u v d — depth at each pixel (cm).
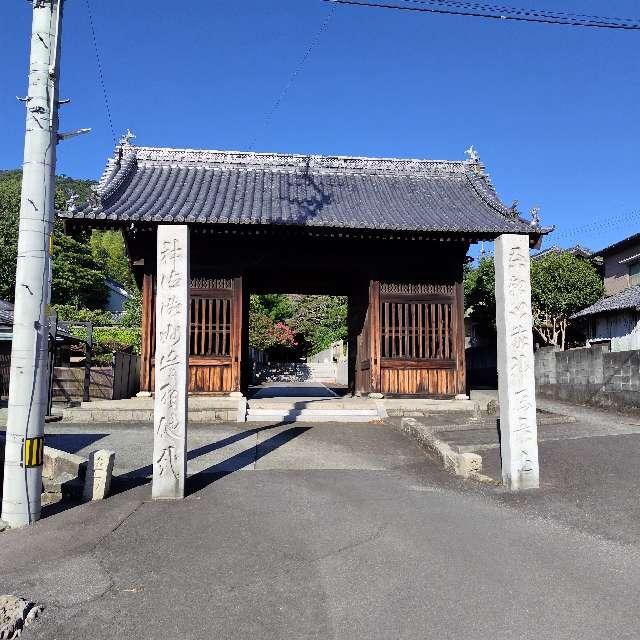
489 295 2734
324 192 1578
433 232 1289
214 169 1666
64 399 1628
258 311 4081
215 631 370
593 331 2553
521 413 733
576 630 365
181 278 709
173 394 694
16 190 4106
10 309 1866
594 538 534
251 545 523
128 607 404
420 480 776
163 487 683
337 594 420
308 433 1149
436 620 380
